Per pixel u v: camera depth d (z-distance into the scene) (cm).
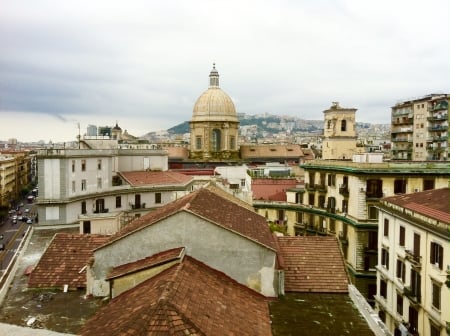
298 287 2519
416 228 3769
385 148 16400
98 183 7769
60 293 2516
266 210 7544
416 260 3703
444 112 10838
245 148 15200
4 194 15150
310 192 7125
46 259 2758
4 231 11738
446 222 3250
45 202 6969
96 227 6381
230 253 2333
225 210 2797
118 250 2408
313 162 7200
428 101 11288
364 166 5869
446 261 3244
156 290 1853
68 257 2772
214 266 2330
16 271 2995
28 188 19450
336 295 2488
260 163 14850
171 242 2347
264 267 2344
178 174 9075
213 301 1900
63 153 7112
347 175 6175
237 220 2647
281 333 2033
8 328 712
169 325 1532
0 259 8756
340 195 6362
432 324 3450
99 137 10862
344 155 9088
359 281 5819
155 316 1572
